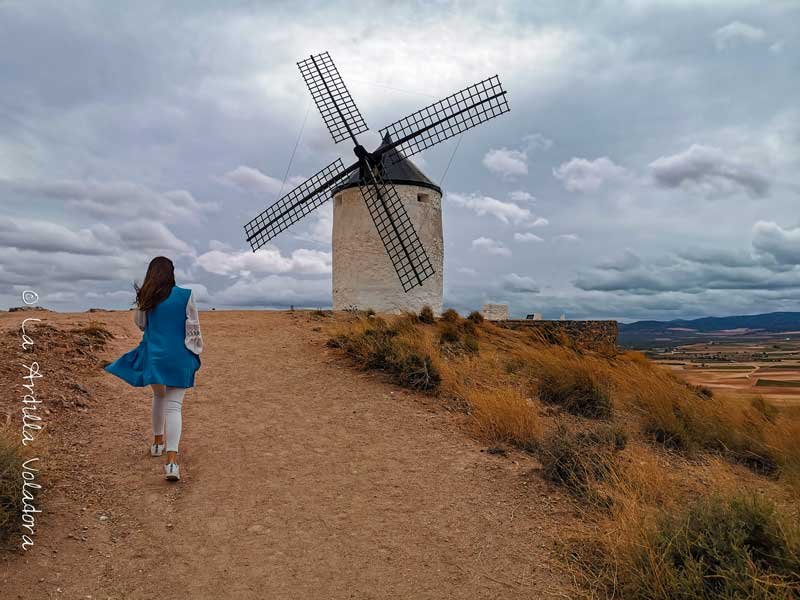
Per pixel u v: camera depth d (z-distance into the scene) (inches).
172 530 184.1
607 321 897.5
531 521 205.9
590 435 278.2
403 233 830.5
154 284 217.6
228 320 628.7
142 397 318.7
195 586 156.6
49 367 332.5
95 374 344.2
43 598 142.8
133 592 151.1
